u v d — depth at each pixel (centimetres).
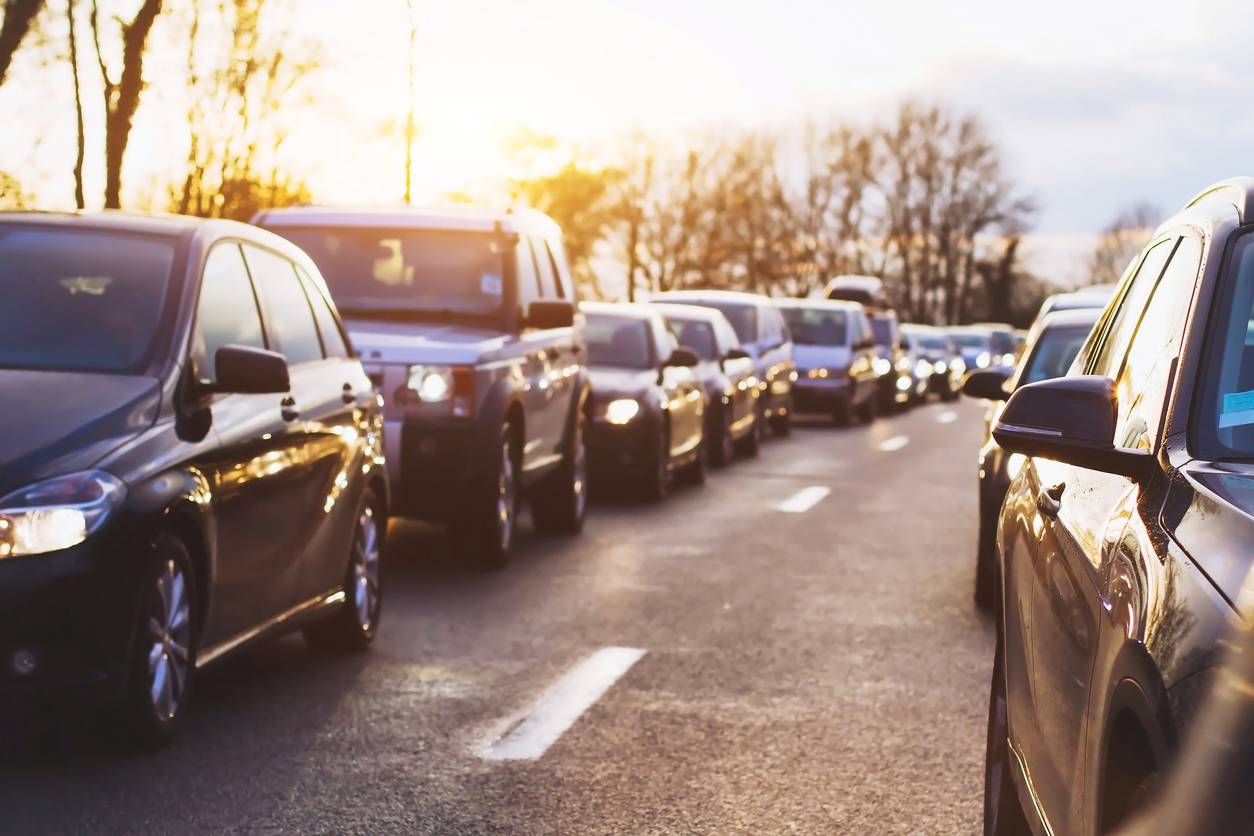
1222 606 283
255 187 2914
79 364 689
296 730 711
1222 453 368
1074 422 388
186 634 678
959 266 11125
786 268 10788
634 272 9956
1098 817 328
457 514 1205
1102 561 370
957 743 706
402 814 587
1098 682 344
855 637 966
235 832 562
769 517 1627
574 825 578
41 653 606
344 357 920
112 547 620
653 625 996
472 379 1199
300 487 799
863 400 3594
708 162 10062
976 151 11044
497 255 1359
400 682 818
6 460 620
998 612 559
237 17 2805
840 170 11025
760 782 639
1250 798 252
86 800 595
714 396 2225
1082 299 1344
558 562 1280
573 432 1462
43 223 761
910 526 1564
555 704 770
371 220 1382
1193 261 435
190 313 725
